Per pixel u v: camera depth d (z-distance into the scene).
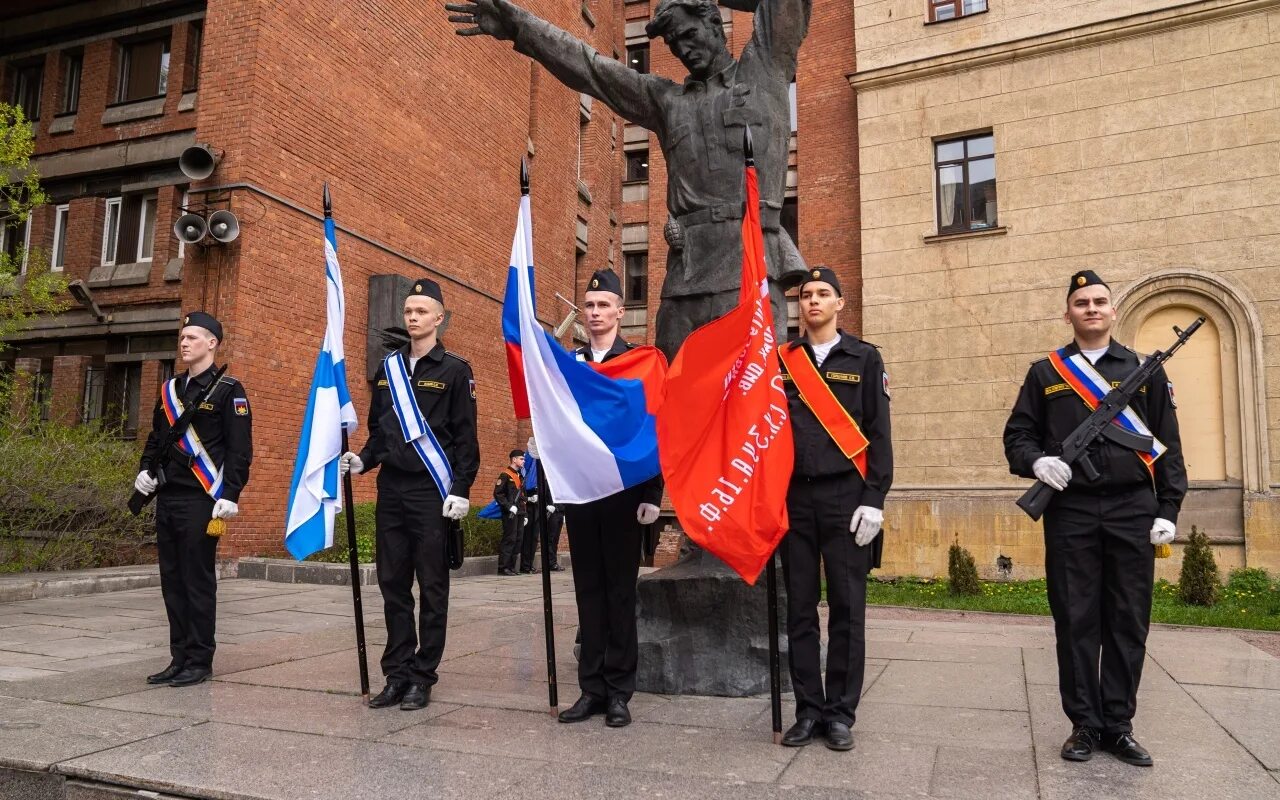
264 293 12.90
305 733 4.01
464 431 4.79
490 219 18.98
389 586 4.68
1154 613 10.76
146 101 16.09
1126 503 3.85
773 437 3.95
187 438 5.21
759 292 4.11
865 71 17.44
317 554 12.46
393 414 4.77
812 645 4.05
